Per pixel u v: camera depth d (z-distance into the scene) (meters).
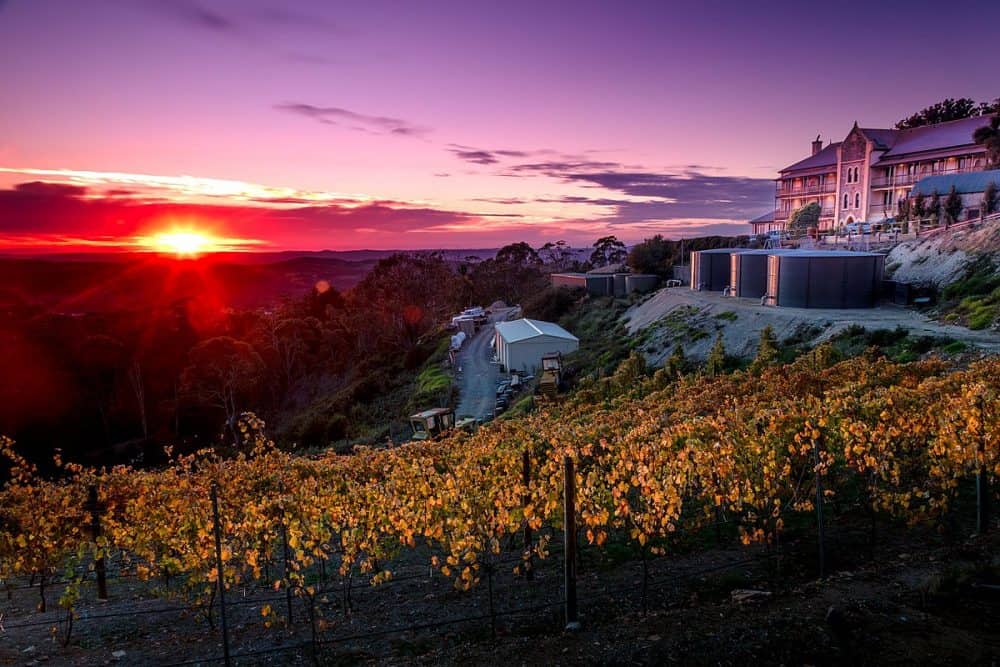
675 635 7.05
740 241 81.50
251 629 8.85
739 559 9.81
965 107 93.06
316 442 56.22
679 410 18.50
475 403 48.38
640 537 8.55
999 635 6.44
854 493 11.97
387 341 93.88
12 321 74.62
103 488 11.48
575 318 70.88
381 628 8.52
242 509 10.58
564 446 12.66
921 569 8.31
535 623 8.22
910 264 43.62
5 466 50.62
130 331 80.19
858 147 72.31
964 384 13.02
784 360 30.69
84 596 10.66
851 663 6.12
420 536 13.01
